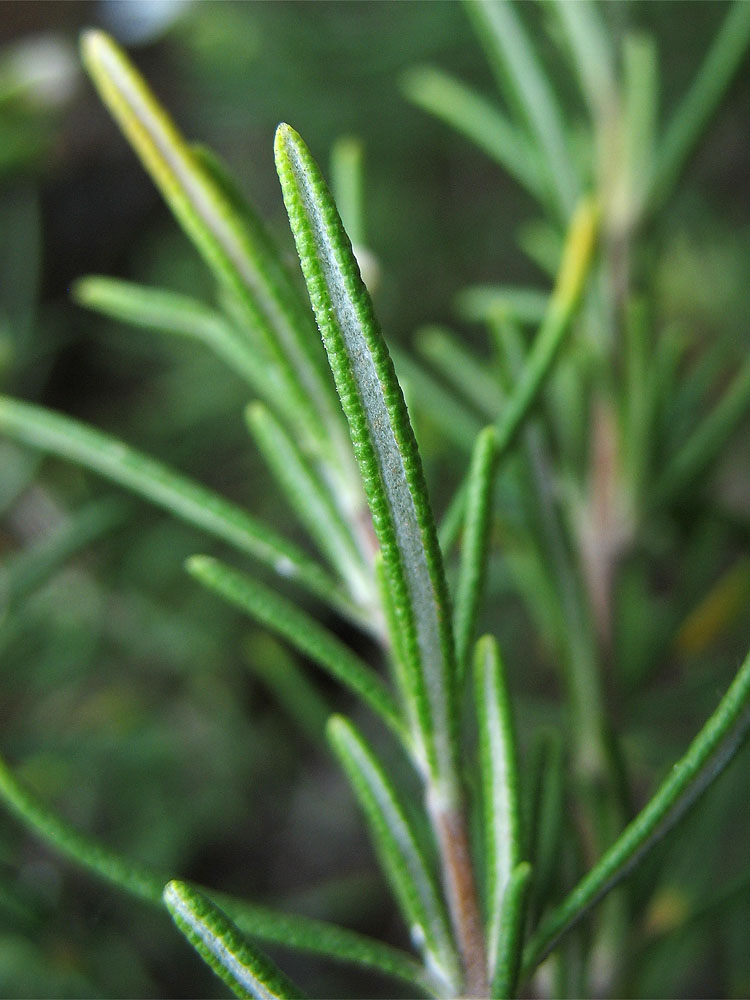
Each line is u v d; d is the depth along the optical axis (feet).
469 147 1.11
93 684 0.80
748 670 0.29
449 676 0.29
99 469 0.34
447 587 0.28
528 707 0.55
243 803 0.88
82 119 1.10
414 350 1.11
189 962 0.71
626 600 0.50
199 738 0.85
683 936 0.41
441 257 1.14
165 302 0.36
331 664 0.31
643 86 0.41
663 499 0.42
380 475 0.27
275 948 0.86
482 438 0.30
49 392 0.99
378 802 0.31
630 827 0.29
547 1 0.43
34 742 0.63
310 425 0.33
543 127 0.42
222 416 1.00
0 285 0.68
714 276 0.90
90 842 0.31
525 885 0.28
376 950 0.31
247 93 1.02
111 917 0.66
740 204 0.97
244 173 1.19
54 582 0.67
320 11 1.05
